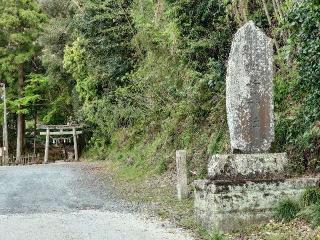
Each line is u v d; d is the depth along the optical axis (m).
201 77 15.23
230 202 7.99
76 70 29.30
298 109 10.43
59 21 32.94
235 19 13.66
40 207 12.12
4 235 8.63
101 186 16.56
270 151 8.77
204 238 7.82
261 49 8.62
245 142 8.57
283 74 11.70
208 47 14.89
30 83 38.41
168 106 17.94
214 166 8.33
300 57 9.17
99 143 32.28
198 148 14.45
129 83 23.34
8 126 41.50
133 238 8.03
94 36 24.00
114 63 24.05
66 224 9.53
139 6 20.00
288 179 8.23
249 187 8.08
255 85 8.61
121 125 26.12
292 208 7.91
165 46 17.67
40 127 35.94
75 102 34.66
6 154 37.03
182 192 11.79
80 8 25.17
